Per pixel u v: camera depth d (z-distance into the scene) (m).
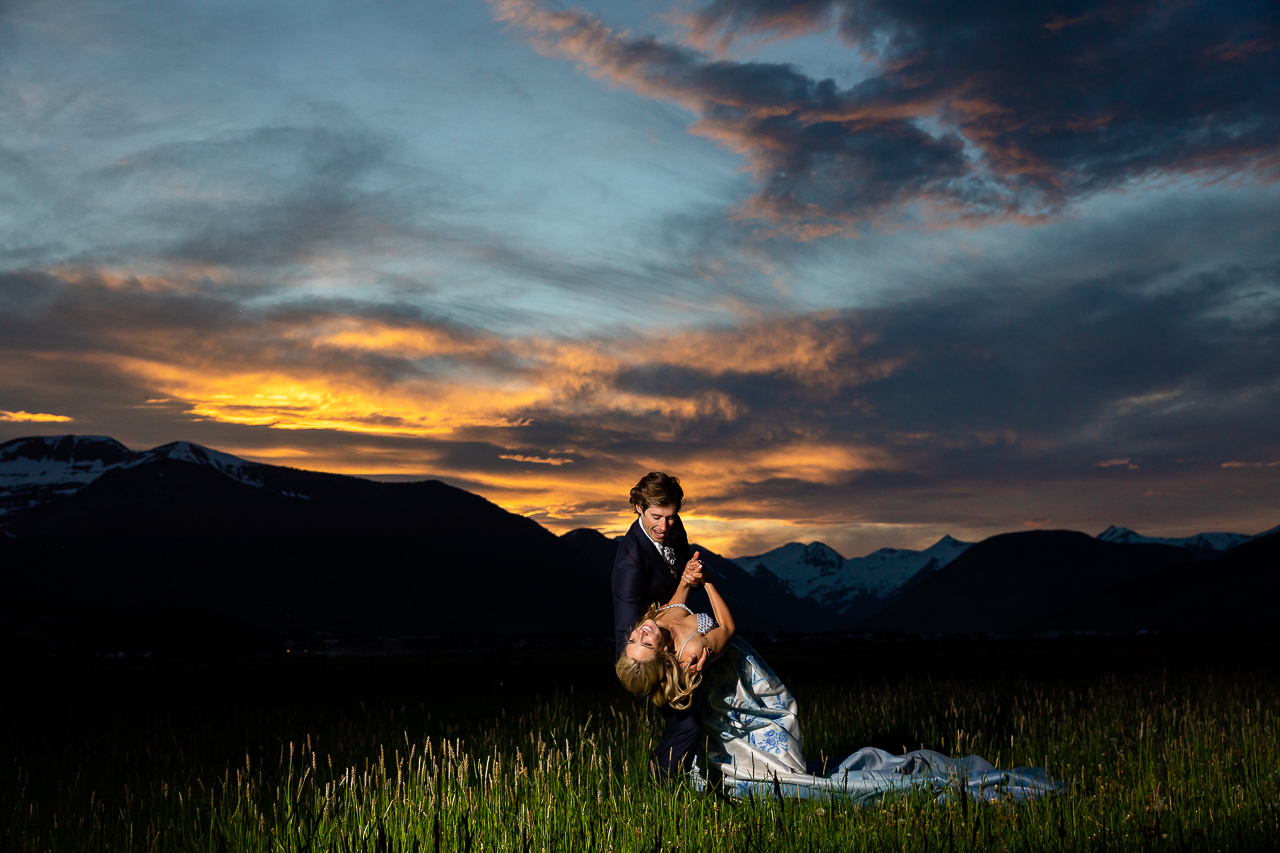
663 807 5.33
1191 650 47.00
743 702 6.75
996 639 98.12
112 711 16.75
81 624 76.75
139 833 5.59
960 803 5.24
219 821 5.39
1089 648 54.94
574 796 5.36
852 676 25.09
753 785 6.09
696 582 6.67
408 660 53.47
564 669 37.97
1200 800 5.49
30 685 28.03
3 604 72.88
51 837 5.35
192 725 13.11
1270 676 19.05
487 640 128.00
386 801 5.10
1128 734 8.71
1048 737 8.61
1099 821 5.05
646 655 6.28
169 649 77.56
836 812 5.28
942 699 12.72
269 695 21.30
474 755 7.88
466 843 4.32
